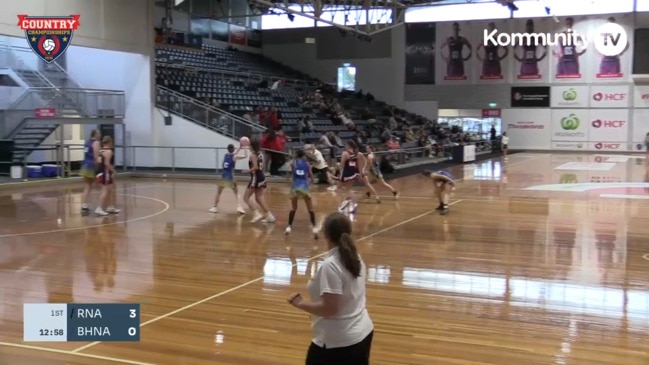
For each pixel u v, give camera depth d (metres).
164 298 6.46
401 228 10.82
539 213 12.55
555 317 5.88
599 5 32.44
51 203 14.03
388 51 36.25
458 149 26.23
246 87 28.47
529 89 34.31
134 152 21.64
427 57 35.72
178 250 8.94
